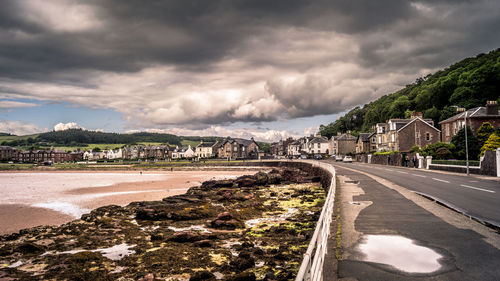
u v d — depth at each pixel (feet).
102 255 38.34
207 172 269.64
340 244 24.70
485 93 228.84
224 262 33.76
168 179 201.77
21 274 32.50
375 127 291.99
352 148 337.52
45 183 180.96
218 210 67.21
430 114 258.57
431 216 34.76
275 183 133.49
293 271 29.55
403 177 86.79
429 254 22.12
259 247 39.22
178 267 32.76
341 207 40.68
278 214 63.67
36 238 48.39
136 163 407.64
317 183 127.54
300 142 454.40
